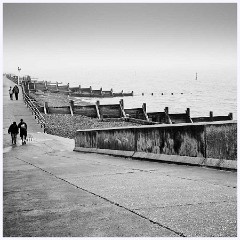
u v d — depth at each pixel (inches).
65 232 178.4
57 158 638.5
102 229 181.0
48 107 2449.6
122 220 194.5
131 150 535.2
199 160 374.9
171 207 215.3
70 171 406.9
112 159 541.6
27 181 340.8
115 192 264.5
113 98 5137.8
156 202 228.8
